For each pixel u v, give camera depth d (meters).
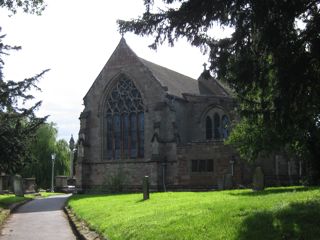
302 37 12.51
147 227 13.23
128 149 48.69
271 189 28.41
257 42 12.67
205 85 56.75
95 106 50.72
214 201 17.66
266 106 14.23
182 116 49.09
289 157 36.38
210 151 42.16
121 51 49.88
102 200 28.08
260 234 10.35
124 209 19.69
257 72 12.99
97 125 50.41
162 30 13.23
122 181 47.97
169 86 49.56
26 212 26.86
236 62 13.07
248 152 31.36
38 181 66.06
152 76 47.75
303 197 14.95
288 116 13.01
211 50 13.37
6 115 27.75
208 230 11.50
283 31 12.23
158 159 44.88
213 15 12.66
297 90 12.34
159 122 45.94
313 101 13.00
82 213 21.27
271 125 14.50
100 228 15.44
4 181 45.75
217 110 48.75
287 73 12.14
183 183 43.41
